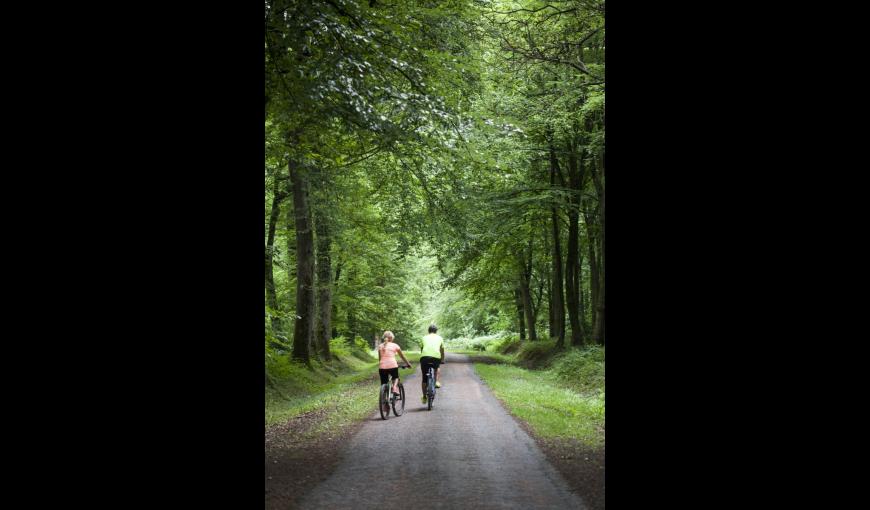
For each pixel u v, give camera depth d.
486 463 8.37
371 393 16.92
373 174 18.83
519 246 29.80
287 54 8.97
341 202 21.31
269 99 9.80
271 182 20.61
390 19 10.11
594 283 25.69
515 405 14.20
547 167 25.55
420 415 12.91
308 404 14.56
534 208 23.55
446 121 11.62
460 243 18.41
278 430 10.95
